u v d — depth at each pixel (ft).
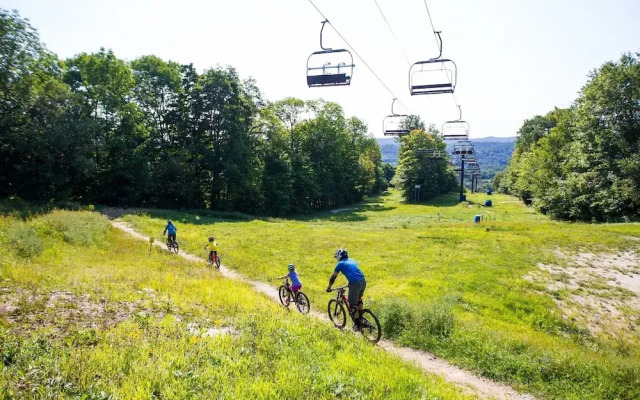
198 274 54.65
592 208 144.15
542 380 29.09
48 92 122.72
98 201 151.43
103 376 17.81
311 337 27.94
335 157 261.85
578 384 28.43
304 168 231.30
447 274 65.92
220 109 170.60
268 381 18.93
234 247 84.84
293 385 18.78
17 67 118.73
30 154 120.78
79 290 33.09
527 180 216.54
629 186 126.00
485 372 30.19
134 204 154.81
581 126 149.69
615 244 89.51
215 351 21.93
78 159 124.36
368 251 86.58
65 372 17.38
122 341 22.57
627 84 132.67
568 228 116.37
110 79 145.28
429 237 106.11
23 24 119.34
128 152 149.69
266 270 63.77
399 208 255.29
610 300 57.11
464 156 276.62
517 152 319.68
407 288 55.77
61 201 125.90
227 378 18.78
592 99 144.25
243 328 27.48
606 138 138.82
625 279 66.49
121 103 150.51
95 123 132.57
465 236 106.11
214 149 174.50
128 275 44.86
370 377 20.99
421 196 308.19
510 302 52.95
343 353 24.94
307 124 251.19
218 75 168.66
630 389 27.50
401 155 314.35
